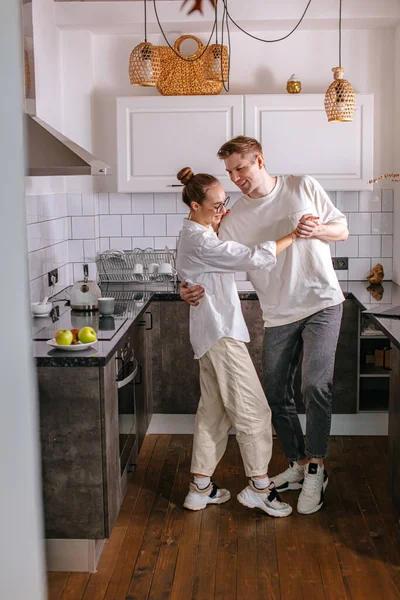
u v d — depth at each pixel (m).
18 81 0.35
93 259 5.05
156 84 4.69
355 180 4.72
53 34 4.71
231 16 4.63
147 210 5.18
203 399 3.59
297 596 2.81
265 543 3.26
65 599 2.81
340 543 3.25
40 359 2.89
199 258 3.34
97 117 5.10
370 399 4.90
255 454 3.49
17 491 0.36
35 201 4.18
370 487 3.88
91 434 2.94
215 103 4.71
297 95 4.68
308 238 3.45
